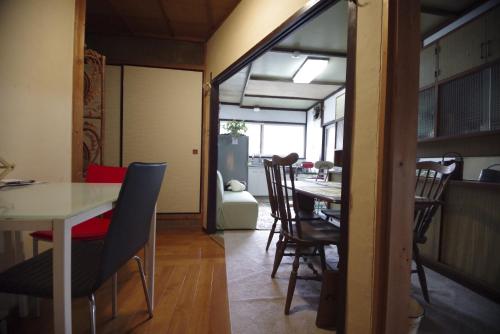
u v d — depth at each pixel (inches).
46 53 80.4
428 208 68.8
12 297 58.4
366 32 43.6
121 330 55.1
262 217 169.9
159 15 121.4
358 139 44.9
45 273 36.9
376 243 40.1
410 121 39.5
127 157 135.0
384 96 39.1
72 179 87.2
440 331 56.7
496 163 96.9
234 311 63.2
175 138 139.9
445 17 110.0
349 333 45.9
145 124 136.7
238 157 185.3
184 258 96.8
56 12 82.5
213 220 130.1
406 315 40.3
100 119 108.5
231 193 159.8
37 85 78.5
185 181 141.3
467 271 77.5
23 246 67.0
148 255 59.6
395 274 39.1
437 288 75.8
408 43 39.1
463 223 79.1
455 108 108.4
